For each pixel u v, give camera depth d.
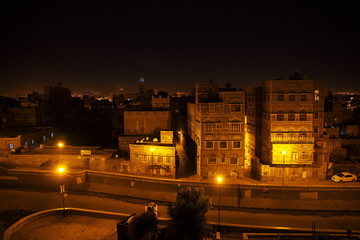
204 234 26.94
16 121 86.25
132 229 26.55
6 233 36.22
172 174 54.12
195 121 59.69
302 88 51.12
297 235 35.62
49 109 96.50
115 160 58.12
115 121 98.38
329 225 41.47
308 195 47.09
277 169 51.22
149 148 54.97
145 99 113.62
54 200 50.78
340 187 47.22
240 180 52.75
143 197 51.31
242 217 44.03
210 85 58.16
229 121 53.53
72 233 37.56
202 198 27.70
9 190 55.53
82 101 125.94
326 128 61.31
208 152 54.00
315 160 50.94
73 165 60.16
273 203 47.09
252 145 59.09
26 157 60.97
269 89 51.94
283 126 51.59
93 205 48.66
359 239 35.00
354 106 106.06
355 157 58.47
